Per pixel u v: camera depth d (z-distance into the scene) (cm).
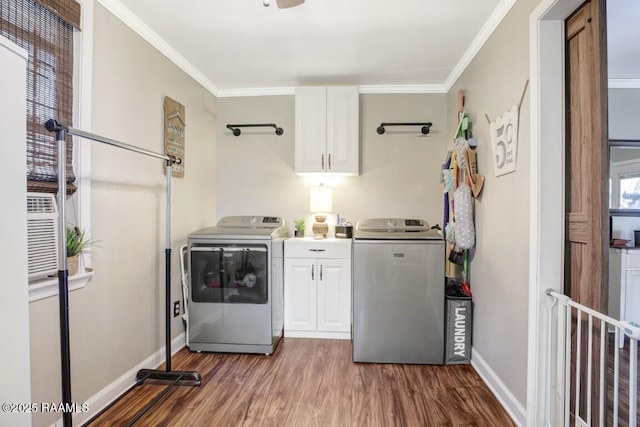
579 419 144
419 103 329
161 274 243
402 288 246
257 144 345
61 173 130
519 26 176
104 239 186
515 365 180
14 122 92
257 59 271
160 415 183
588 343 139
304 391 208
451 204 267
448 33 228
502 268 196
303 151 312
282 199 343
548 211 159
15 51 92
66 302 133
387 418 181
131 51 208
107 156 189
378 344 247
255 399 199
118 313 199
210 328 264
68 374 134
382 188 334
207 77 311
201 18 211
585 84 146
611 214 310
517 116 177
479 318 233
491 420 180
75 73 169
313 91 310
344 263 293
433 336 246
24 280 94
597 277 141
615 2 187
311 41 241
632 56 256
